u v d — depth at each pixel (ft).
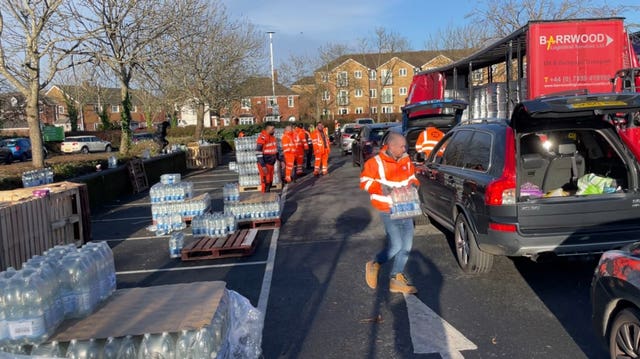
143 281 22.43
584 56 31.60
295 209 38.47
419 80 63.26
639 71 30.71
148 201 47.78
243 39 110.22
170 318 10.08
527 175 21.20
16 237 22.70
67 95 177.78
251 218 31.63
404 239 18.58
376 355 14.15
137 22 52.95
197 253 26.00
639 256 11.44
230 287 20.76
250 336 12.77
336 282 20.65
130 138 72.69
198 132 104.42
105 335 9.52
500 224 17.98
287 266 23.38
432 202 25.79
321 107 196.95
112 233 33.58
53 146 142.72
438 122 41.86
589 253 18.06
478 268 20.30
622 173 19.76
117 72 62.28
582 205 17.92
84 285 10.38
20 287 9.27
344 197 43.11
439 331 15.48
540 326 15.57
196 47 89.81
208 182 62.59
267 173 44.09
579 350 13.94
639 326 11.05
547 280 19.62
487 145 20.20
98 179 45.70
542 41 31.53
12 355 9.16
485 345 14.46
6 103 111.65
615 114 19.95
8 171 43.96
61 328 9.88
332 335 15.58
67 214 28.19
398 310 17.31
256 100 219.20
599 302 12.45
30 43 49.11
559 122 19.43
